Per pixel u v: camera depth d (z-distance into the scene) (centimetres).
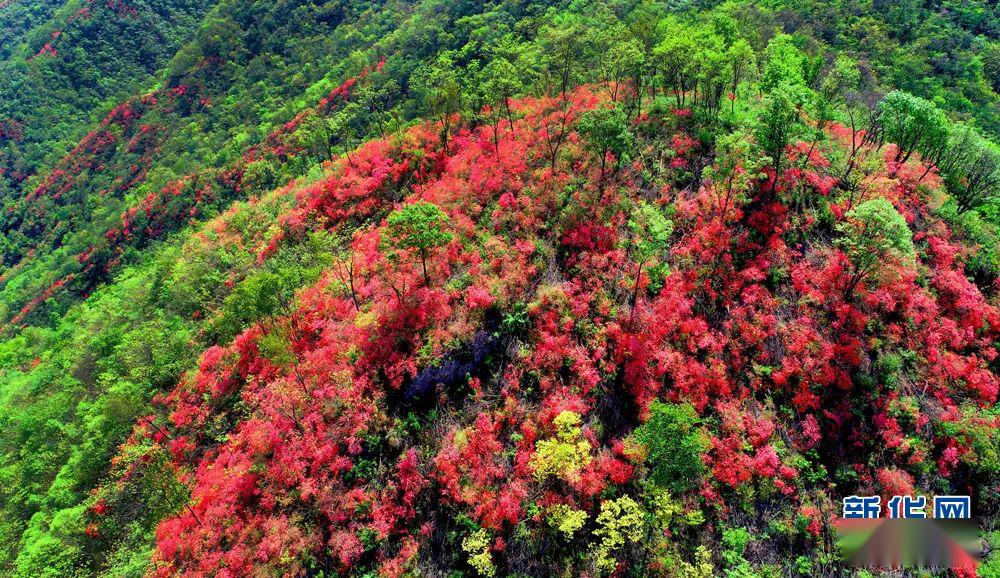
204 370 4525
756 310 3722
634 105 5584
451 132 6412
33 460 4584
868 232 3472
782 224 4044
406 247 4053
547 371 3659
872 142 4822
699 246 4022
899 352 3512
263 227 6269
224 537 3325
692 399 3403
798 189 4203
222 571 3119
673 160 4688
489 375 3750
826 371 3400
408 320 3975
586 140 5025
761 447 3238
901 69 7238
